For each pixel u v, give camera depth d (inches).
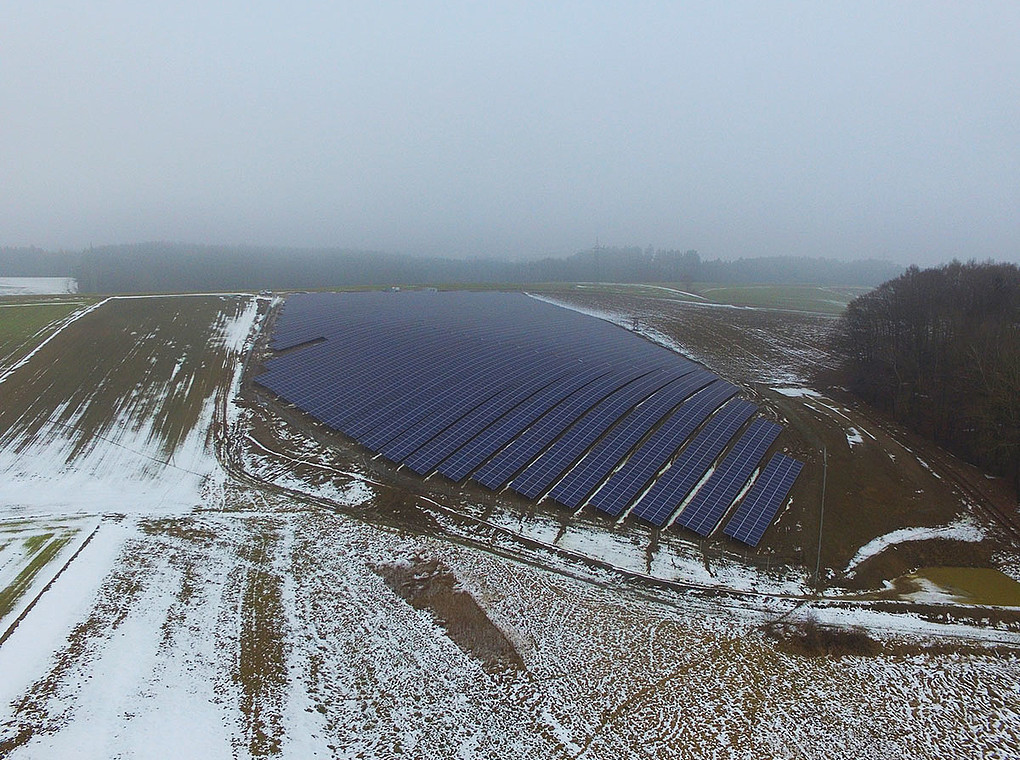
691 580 1220.5
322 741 790.5
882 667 1007.0
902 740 861.2
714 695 920.9
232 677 883.4
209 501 1435.8
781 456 1663.4
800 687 948.6
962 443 1839.3
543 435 1668.3
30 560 1162.0
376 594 1108.5
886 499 1534.2
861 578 1259.8
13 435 1726.1
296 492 1477.6
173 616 1007.0
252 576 1139.9
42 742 740.0
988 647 1079.0
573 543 1314.0
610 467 1553.9
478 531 1342.3
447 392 1868.8
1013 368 1657.2
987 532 1448.1
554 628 1052.5
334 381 1993.1
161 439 1720.0
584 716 867.4
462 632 1018.7
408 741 805.9
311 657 938.1
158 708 812.6
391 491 1477.6
